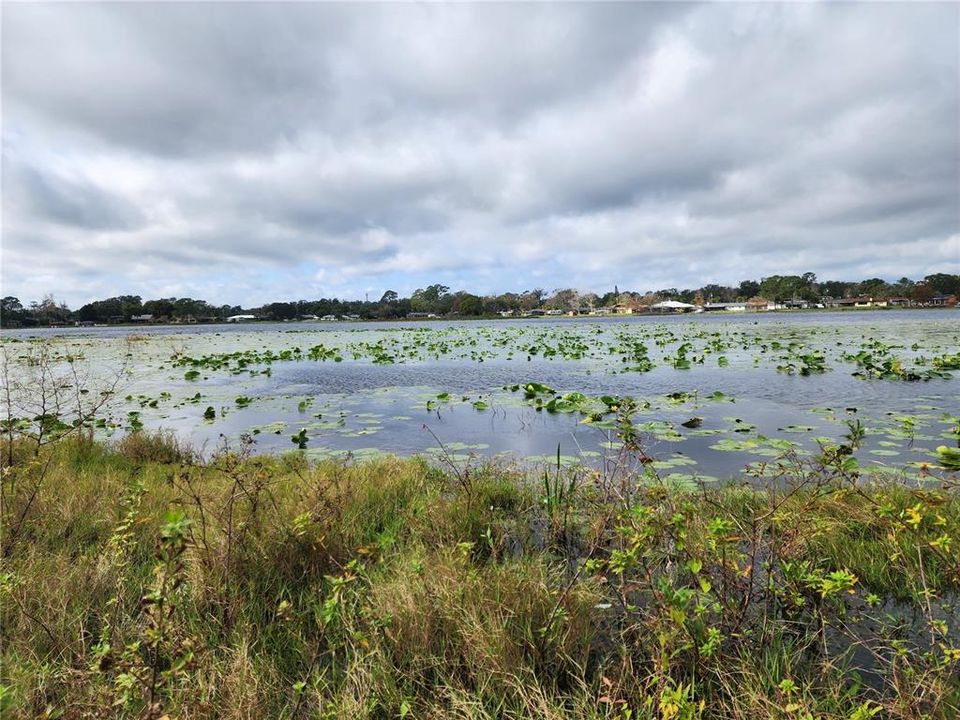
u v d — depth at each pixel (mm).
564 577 3580
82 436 7551
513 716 2395
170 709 2281
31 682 2523
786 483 5453
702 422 8812
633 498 4141
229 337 46531
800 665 2732
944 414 8969
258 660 2725
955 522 3855
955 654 2328
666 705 2094
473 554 3998
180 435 8984
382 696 2523
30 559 3584
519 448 7707
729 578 3016
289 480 5789
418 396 12438
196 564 3402
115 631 2783
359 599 3133
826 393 11336
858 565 3588
